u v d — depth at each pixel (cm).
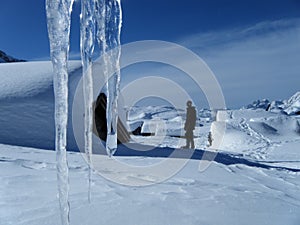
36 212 253
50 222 232
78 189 333
